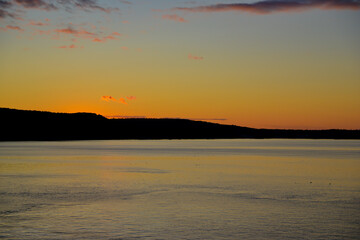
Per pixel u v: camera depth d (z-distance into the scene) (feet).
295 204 71.41
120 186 93.45
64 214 63.10
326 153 269.85
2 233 52.85
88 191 85.46
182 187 91.91
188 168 143.33
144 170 135.03
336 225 56.90
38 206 68.90
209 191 85.92
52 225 56.59
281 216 62.03
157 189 88.74
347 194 82.33
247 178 110.83
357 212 64.90
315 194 82.12
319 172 129.39
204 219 60.23
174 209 66.90
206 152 273.95
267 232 53.52
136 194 81.76
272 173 125.18
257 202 73.20
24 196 78.74
